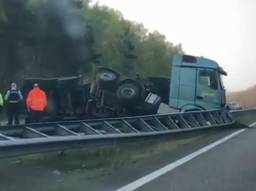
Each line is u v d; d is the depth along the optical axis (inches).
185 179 395.5
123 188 353.7
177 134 789.2
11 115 916.6
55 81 925.8
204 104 1015.6
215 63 1020.5
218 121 1009.5
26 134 431.2
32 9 2053.4
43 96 888.9
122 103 937.5
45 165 459.2
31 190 349.4
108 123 564.1
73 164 471.2
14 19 2021.4
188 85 1015.6
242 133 911.0
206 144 696.4
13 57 2047.2
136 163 493.7
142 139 630.5
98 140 507.2
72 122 512.1
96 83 943.7
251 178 402.9
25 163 459.5
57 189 351.9
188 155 565.0
